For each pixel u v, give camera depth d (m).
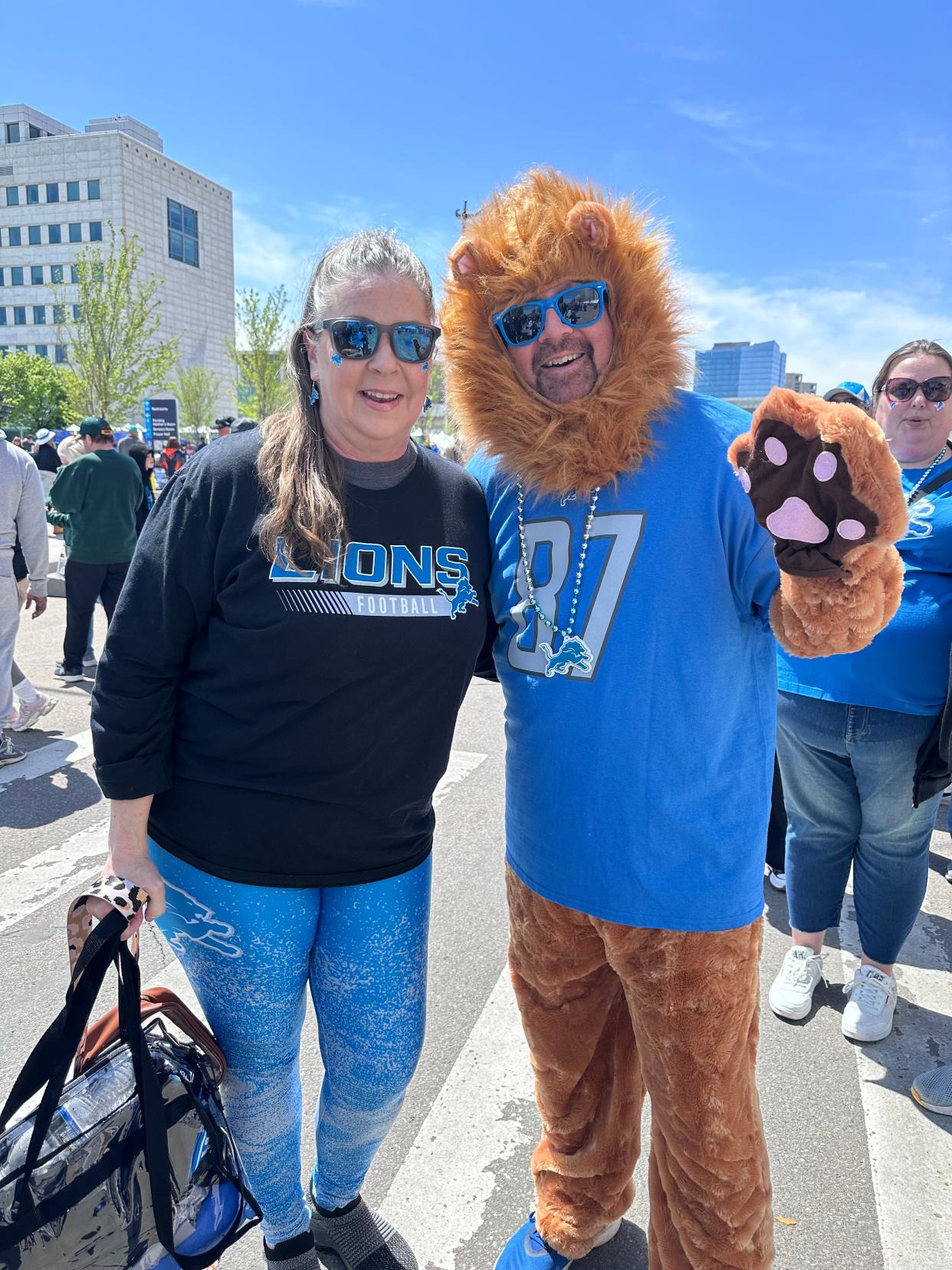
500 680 1.70
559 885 1.47
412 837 1.55
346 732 1.37
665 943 1.38
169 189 74.31
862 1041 2.45
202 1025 1.46
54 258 71.31
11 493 4.41
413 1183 1.96
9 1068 2.27
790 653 1.28
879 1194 1.92
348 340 1.30
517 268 1.40
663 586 1.35
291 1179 1.61
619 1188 1.68
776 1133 2.11
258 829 1.39
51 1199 1.17
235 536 1.34
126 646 1.36
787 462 1.12
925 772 2.24
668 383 1.42
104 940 1.25
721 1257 1.39
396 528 1.41
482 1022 2.53
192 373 52.75
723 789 1.37
